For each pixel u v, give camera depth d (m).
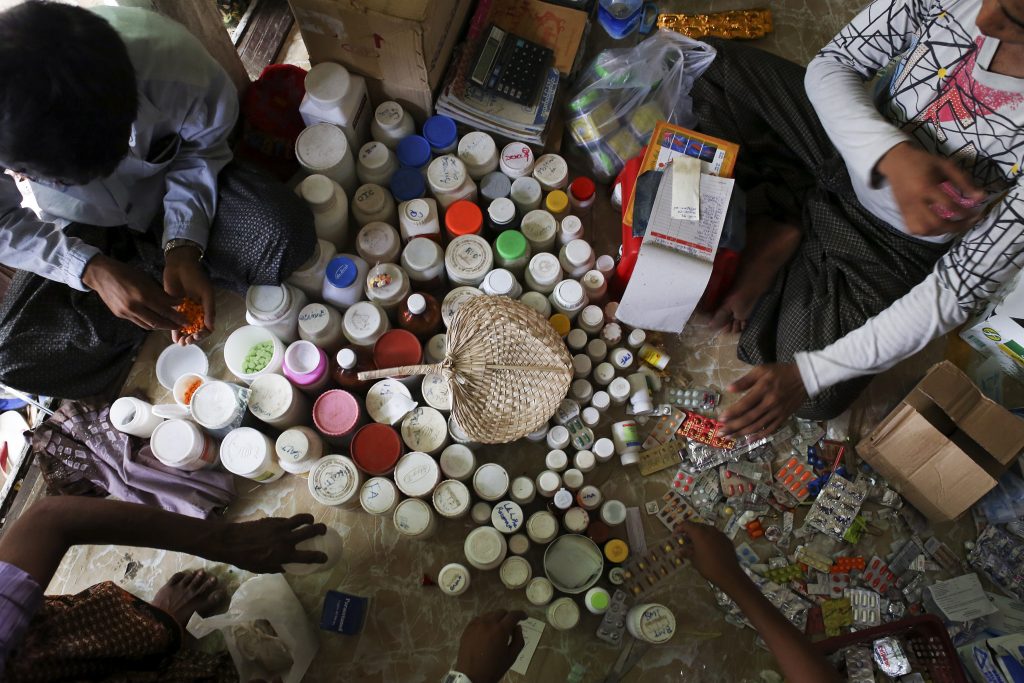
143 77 1.39
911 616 1.54
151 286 1.46
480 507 1.64
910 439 1.55
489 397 1.52
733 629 1.59
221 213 1.59
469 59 1.83
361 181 1.88
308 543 1.55
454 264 1.73
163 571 1.67
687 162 1.60
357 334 1.65
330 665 1.58
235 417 1.62
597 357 1.77
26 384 1.61
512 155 1.83
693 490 1.72
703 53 1.83
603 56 1.90
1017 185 1.16
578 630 1.59
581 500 1.65
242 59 2.12
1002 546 1.64
